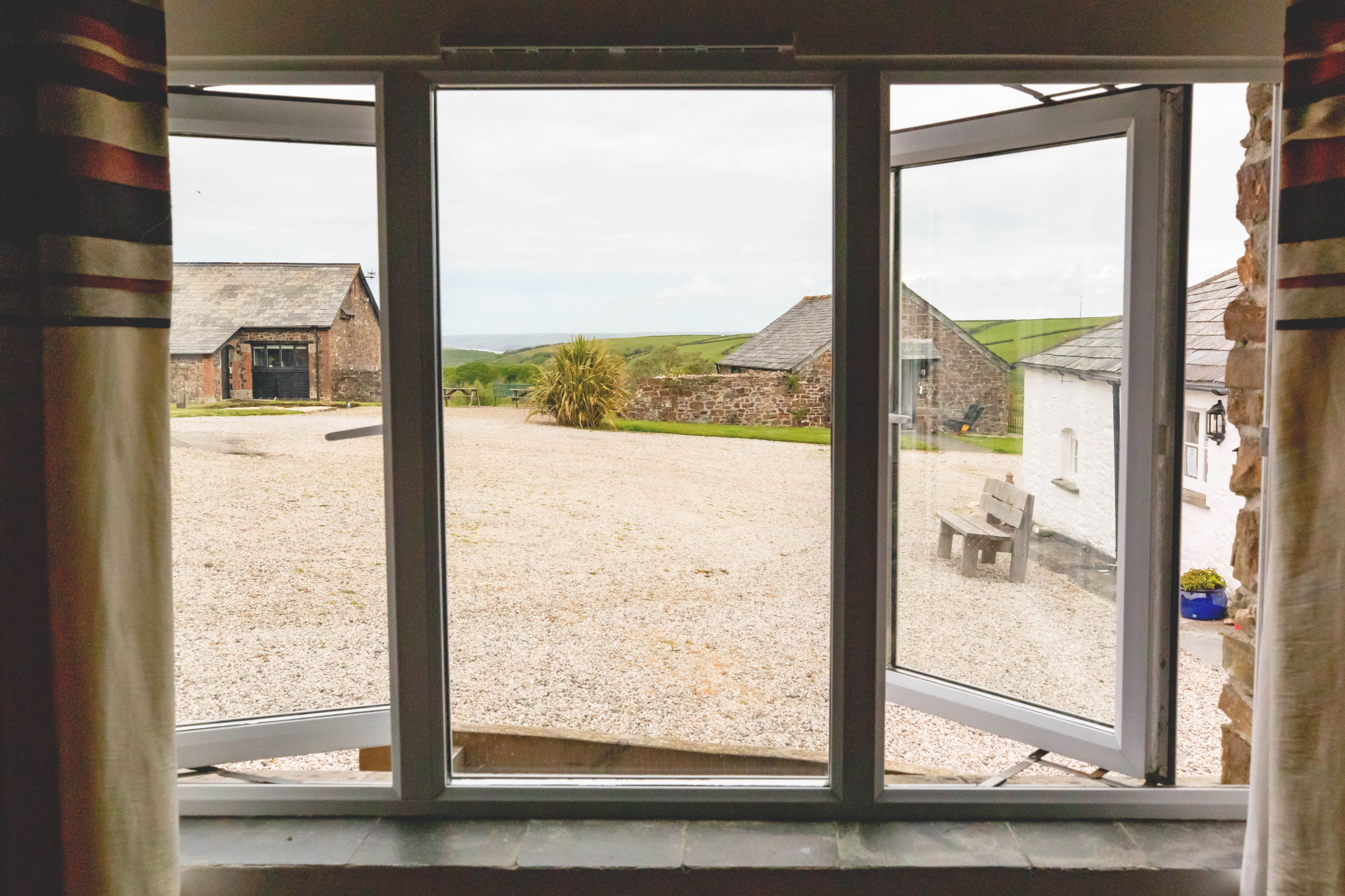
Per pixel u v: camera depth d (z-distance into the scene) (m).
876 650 1.60
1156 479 1.79
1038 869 1.48
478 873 1.49
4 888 1.32
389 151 1.56
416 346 1.59
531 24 1.52
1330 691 1.29
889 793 1.64
